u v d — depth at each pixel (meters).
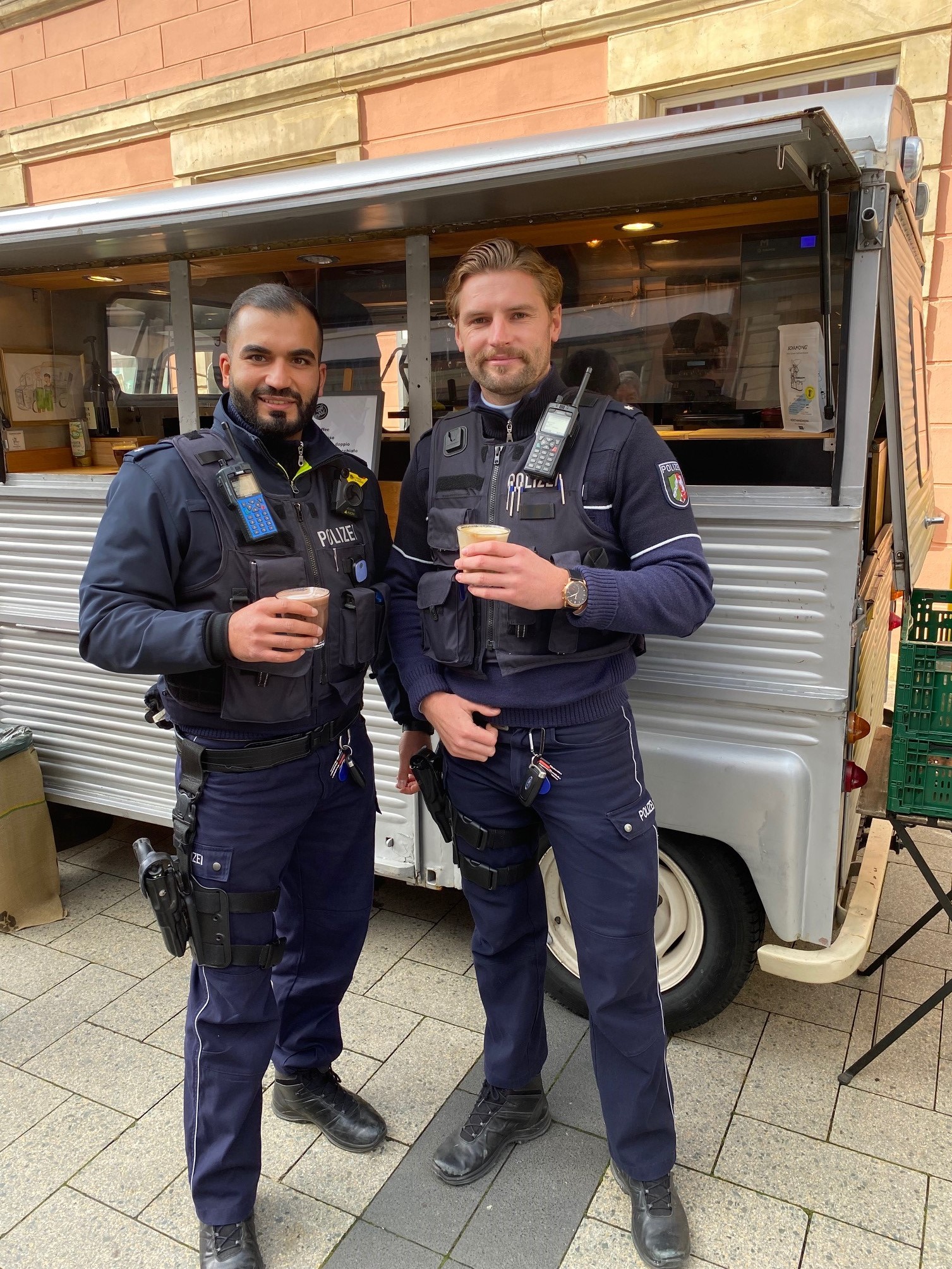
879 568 2.75
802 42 5.32
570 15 5.88
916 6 4.99
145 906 3.22
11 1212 1.99
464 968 2.80
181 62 7.50
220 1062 1.79
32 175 8.77
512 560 1.58
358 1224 1.93
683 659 2.22
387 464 3.04
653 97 5.89
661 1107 1.86
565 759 1.80
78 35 7.95
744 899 2.30
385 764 2.74
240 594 1.74
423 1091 2.31
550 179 1.99
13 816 3.05
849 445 1.99
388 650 2.14
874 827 2.78
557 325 1.86
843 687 2.07
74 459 3.63
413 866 2.73
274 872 1.84
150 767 3.14
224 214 2.31
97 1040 2.53
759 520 2.08
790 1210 1.94
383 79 6.64
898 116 2.00
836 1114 2.19
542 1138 2.15
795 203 2.19
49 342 3.54
